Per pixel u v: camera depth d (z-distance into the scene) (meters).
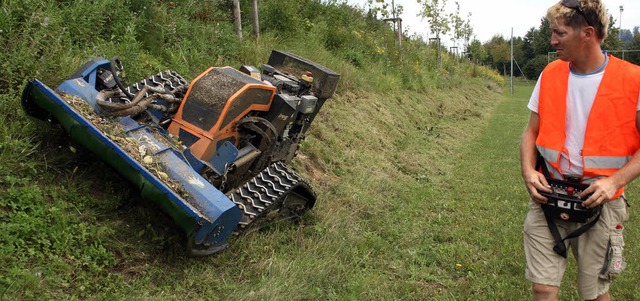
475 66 39.03
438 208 7.52
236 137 5.05
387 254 5.72
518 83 54.31
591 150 3.32
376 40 18.55
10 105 4.86
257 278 4.54
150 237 4.41
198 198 3.98
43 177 4.42
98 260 3.95
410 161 10.27
